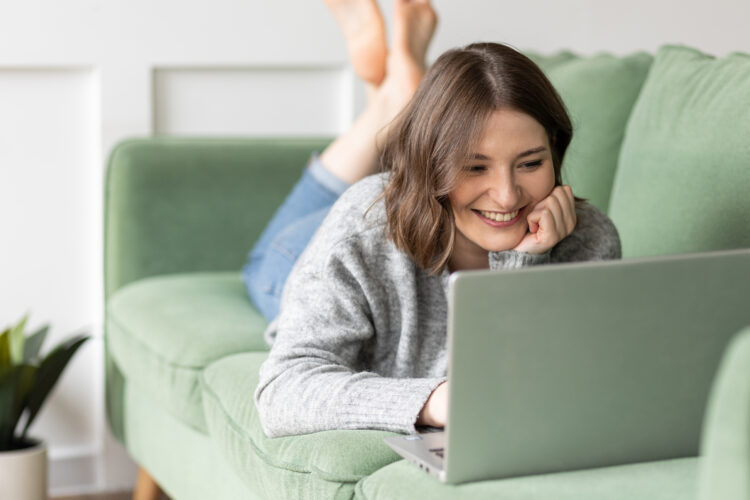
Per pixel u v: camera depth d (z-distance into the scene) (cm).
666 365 103
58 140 255
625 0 280
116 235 234
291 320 137
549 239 134
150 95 257
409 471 111
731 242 151
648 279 100
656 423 105
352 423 123
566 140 136
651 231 168
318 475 120
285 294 167
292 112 273
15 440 231
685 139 166
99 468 264
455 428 100
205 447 177
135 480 265
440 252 135
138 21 255
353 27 234
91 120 257
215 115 267
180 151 237
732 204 152
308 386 128
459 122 125
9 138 252
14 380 219
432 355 141
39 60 249
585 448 104
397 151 135
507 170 126
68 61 251
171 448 195
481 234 133
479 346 98
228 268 241
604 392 102
